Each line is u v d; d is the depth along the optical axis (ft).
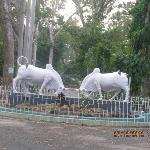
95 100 63.62
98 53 108.37
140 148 40.24
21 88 68.28
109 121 55.06
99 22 127.75
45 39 182.19
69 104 63.98
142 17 76.79
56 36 179.93
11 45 84.43
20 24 101.30
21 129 47.29
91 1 138.92
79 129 50.80
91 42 120.47
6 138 40.73
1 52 123.03
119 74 66.08
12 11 100.48
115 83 65.62
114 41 115.75
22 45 103.04
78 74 180.45
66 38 178.60
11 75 84.02
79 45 123.13
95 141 42.86
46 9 147.13
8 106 63.57
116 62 77.10
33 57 154.92
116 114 60.34
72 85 202.08
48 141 40.96
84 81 67.10
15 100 66.08
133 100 65.21
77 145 39.93
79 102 64.39
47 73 67.46
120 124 55.16
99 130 51.01
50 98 65.82
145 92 74.13
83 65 124.88
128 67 73.82
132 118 58.34
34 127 49.73
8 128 47.14
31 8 107.04
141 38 71.72
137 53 74.23
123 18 131.03
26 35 105.60
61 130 48.93
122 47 109.40
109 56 106.83
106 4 137.08
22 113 57.52
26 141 40.06
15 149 35.96
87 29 122.01
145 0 74.33
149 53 71.97
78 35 124.06
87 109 60.90
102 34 119.14
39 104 64.49
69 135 45.62
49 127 50.70
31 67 67.67
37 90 71.77
